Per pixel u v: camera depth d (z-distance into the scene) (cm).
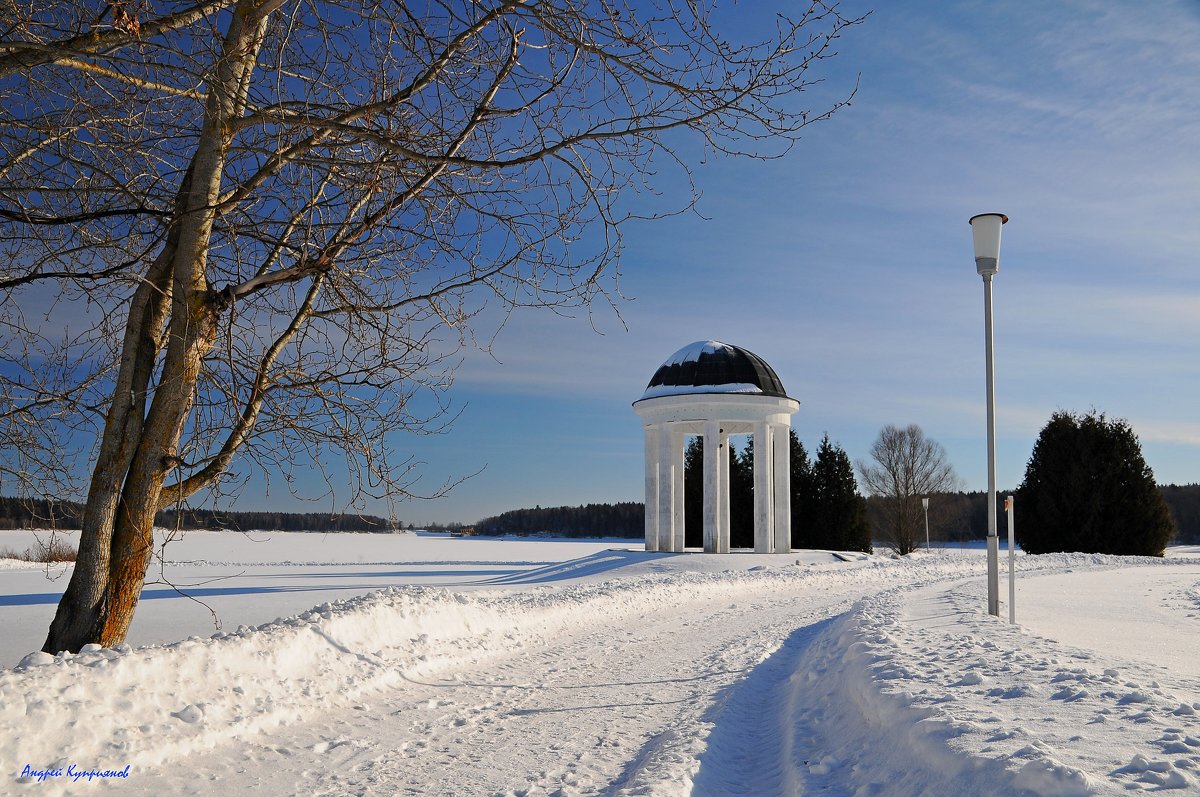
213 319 820
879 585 2661
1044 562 3325
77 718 620
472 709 860
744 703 876
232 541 9094
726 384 3875
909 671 701
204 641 830
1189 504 9481
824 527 5594
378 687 935
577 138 768
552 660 1190
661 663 1154
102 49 677
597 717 822
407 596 1288
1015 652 805
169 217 821
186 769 623
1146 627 1174
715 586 2408
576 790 584
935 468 6481
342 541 10294
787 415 3966
